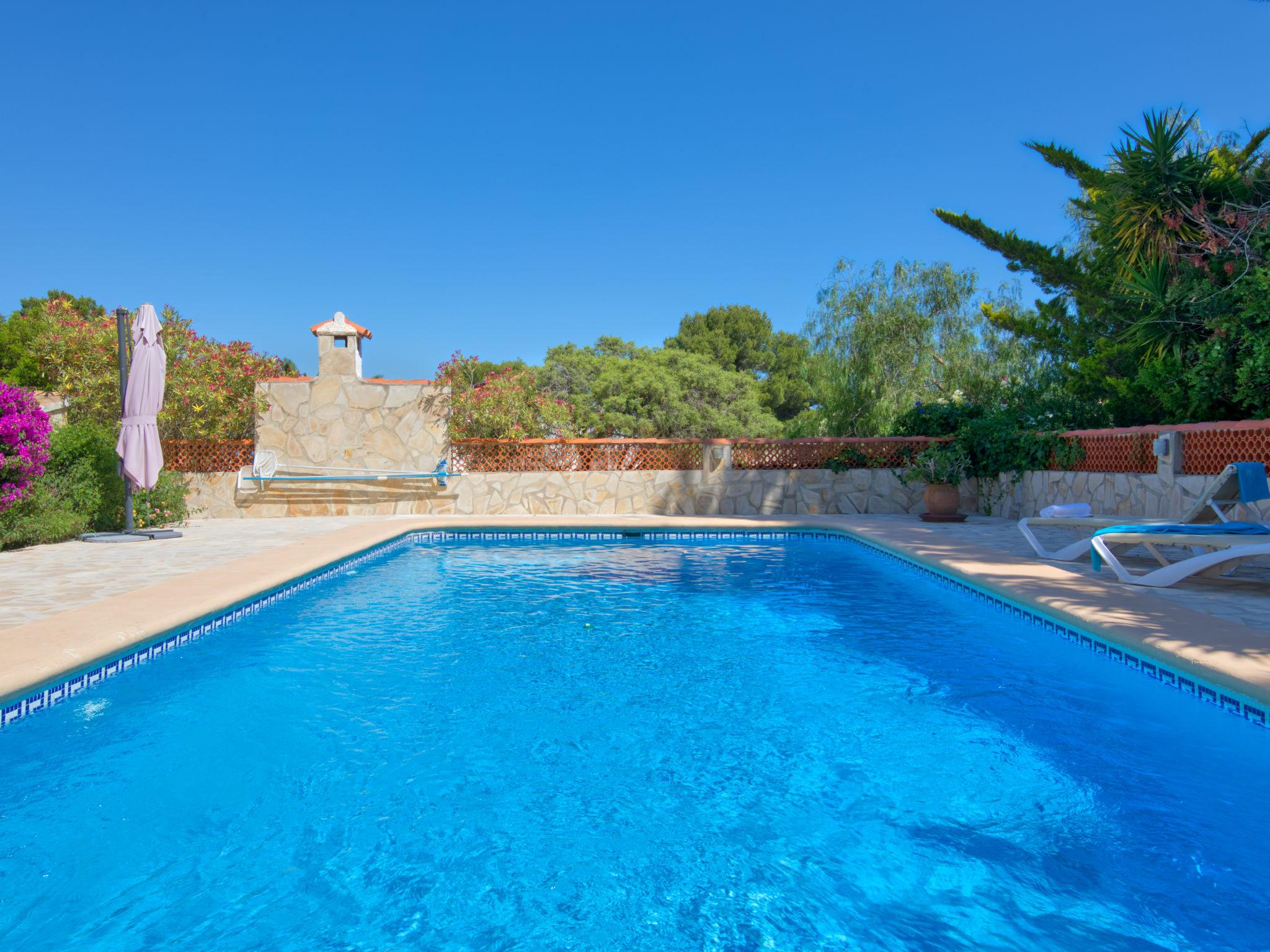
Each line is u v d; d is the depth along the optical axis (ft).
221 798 9.89
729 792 10.09
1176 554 25.49
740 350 136.87
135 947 6.74
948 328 69.36
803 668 15.75
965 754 11.28
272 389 43.06
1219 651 12.95
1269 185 38.14
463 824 9.21
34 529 29.04
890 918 7.20
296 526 37.47
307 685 14.60
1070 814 9.34
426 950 6.73
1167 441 28.76
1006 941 6.80
